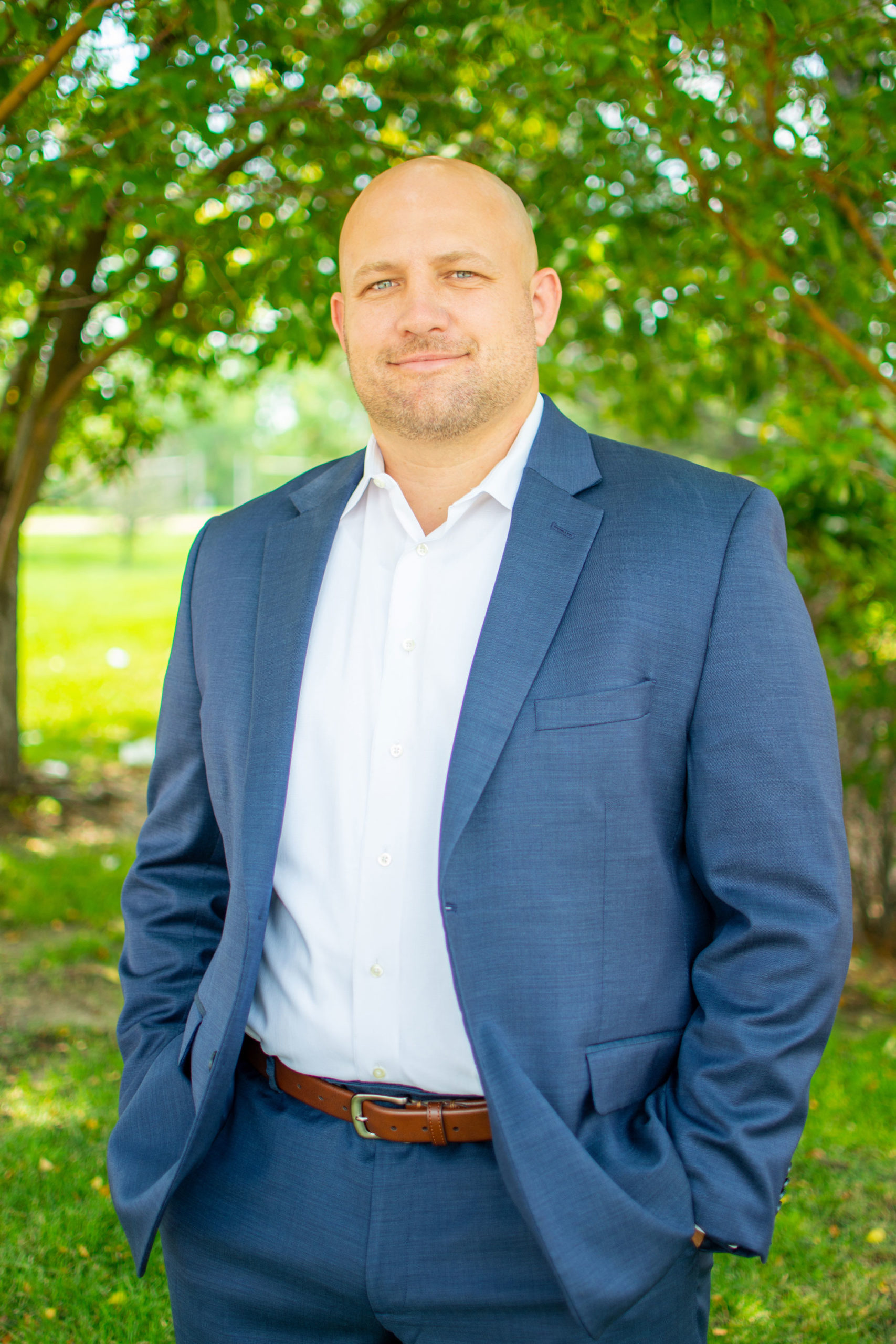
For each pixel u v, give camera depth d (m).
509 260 1.51
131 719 10.08
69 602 19.05
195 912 1.72
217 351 5.33
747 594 1.38
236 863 1.50
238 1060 1.61
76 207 3.41
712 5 2.44
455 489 1.56
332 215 4.03
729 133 3.64
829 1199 2.93
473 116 4.33
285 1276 1.44
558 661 1.38
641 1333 1.36
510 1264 1.36
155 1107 1.55
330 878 1.46
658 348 5.74
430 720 1.44
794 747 1.34
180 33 3.52
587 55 3.08
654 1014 1.38
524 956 1.33
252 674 1.57
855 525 4.17
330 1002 1.44
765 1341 2.37
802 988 1.31
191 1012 1.61
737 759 1.35
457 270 1.47
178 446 37.41
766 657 1.36
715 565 1.40
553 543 1.44
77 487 7.64
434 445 1.50
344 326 1.76
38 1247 2.66
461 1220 1.37
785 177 3.65
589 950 1.33
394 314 1.47
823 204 3.47
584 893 1.33
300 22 3.53
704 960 1.40
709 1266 1.48
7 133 3.65
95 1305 2.47
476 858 1.34
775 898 1.33
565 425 1.59
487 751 1.34
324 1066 1.45
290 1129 1.47
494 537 1.50
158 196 3.44
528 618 1.39
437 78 4.40
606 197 4.39
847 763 5.20
